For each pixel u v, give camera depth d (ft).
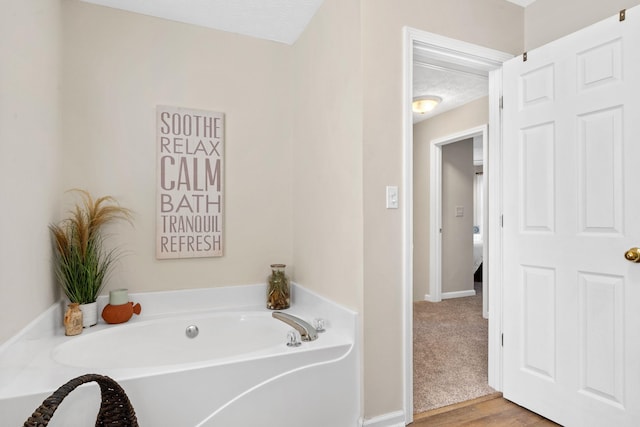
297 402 5.62
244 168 8.63
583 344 5.86
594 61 5.76
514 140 7.00
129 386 4.72
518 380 6.86
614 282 5.49
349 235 6.41
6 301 4.70
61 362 5.70
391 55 6.24
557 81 6.27
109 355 6.62
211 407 5.14
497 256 7.49
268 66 8.88
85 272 6.83
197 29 8.21
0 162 4.55
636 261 5.16
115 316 6.95
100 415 4.34
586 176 5.84
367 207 6.02
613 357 5.48
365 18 6.06
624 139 5.39
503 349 7.23
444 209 15.88
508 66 7.14
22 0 5.22
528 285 6.72
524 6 7.57
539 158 6.55
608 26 5.58
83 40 7.30
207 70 8.29
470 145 16.58
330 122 7.09
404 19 6.36
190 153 8.07
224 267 8.42
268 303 8.27
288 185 9.07
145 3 7.39
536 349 6.57
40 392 4.36
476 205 26.55
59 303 6.75
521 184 6.87
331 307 6.86
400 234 6.31
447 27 6.72
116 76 7.53
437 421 6.32
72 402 4.47
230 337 7.68
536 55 6.62
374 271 6.08
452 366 8.60
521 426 6.18
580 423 5.86
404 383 6.28
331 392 5.86
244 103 8.64
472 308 14.10
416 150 16.21
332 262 7.02
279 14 7.81
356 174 6.18
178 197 7.96
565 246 6.12
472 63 7.32
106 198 7.17
